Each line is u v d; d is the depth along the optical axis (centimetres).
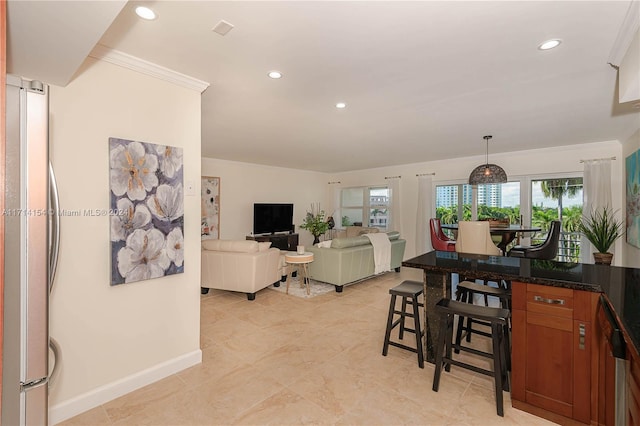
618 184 468
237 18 168
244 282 419
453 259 260
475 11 163
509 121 369
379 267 532
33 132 102
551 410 183
